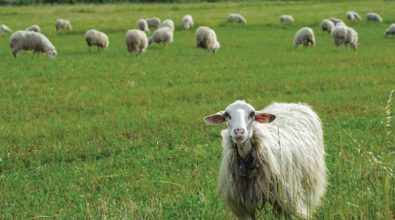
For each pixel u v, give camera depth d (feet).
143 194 29.99
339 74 73.10
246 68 81.20
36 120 49.75
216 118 22.94
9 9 246.47
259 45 120.88
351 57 93.25
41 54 107.55
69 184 32.65
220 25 183.73
